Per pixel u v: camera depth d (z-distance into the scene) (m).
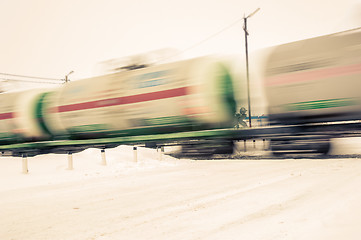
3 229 5.25
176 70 18.44
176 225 4.98
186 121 18.28
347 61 13.95
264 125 16.61
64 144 22.27
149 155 18.89
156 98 18.80
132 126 19.94
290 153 15.55
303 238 3.78
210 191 7.73
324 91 14.39
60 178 11.33
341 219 4.36
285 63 15.23
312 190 6.95
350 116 14.25
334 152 15.13
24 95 23.69
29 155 23.59
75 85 21.78
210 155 18.20
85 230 5.00
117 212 6.07
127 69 20.33
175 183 9.31
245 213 5.41
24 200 7.63
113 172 12.69
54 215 6.05
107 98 20.39
